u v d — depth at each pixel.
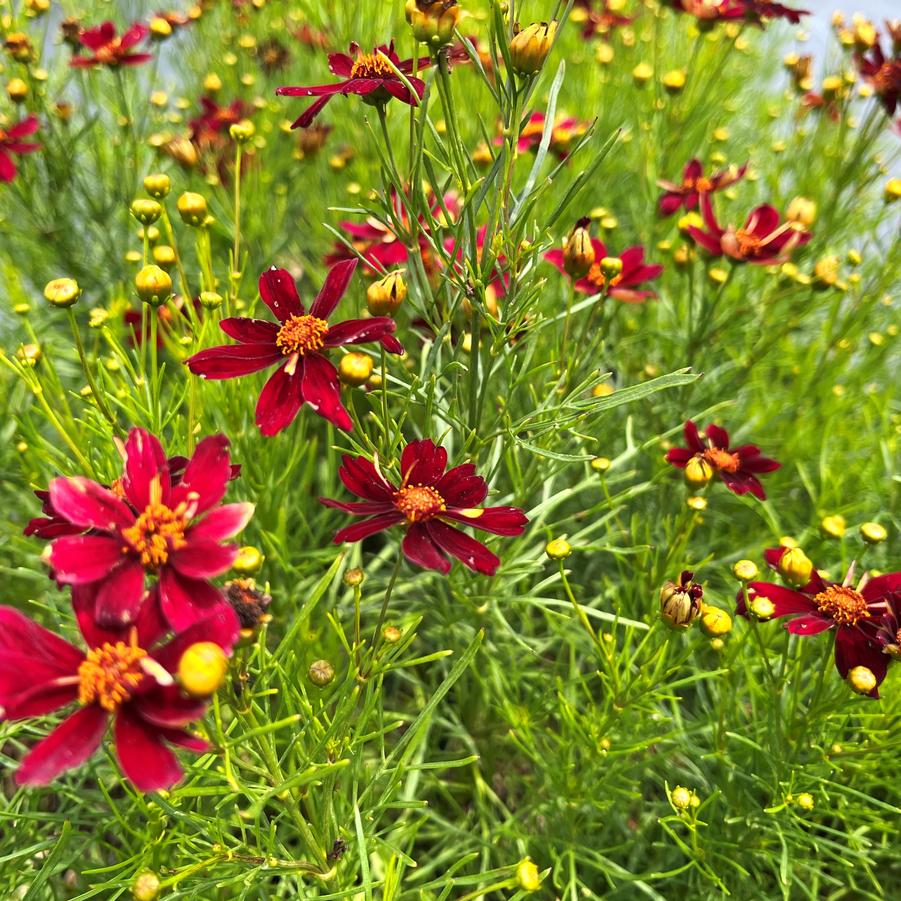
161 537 0.14
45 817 0.20
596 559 0.33
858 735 0.23
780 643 0.25
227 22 0.50
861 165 0.39
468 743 0.28
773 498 0.35
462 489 0.18
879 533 0.21
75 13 0.46
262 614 0.14
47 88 0.40
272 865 0.17
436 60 0.17
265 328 0.18
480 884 0.26
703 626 0.19
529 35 0.16
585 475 0.31
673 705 0.24
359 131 0.41
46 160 0.35
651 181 0.40
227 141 0.37
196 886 0.17
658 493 0.33
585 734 0.23
